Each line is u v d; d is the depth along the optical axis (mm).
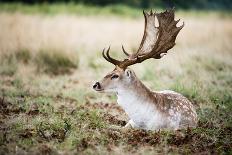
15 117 11320
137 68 18016
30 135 9992
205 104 13180
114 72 10227
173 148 9570
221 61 19031
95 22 30406
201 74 16625
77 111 12094
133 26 28531
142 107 10250
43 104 12891
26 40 20406
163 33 10648
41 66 18219
